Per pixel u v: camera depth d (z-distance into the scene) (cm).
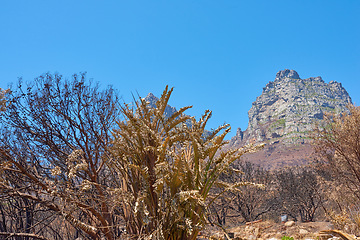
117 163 428
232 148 388
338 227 679
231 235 673
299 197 2172
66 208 397
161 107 407
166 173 365
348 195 987
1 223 841
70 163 413
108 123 668
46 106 688
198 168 371
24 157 645
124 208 397
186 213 357
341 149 1112
